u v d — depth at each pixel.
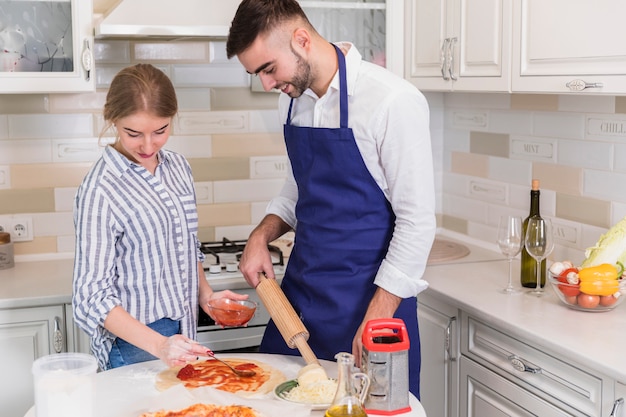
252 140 3.38
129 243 2.06
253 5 1.92
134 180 2.07
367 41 3.17
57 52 2.78
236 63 3.31
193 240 2.22
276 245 3.23
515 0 2.46
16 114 3.08
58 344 2.72
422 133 2.01
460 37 2.76
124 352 2.09
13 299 2.63
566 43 2.25
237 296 2.20
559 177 2.84
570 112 2.76
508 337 2.34
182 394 1.77
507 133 3.11
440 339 2.70
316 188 2.16
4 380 2.70
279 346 2.30
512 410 2.35
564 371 2.11
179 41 3.22
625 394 1.91
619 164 2.56
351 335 2.15
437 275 2.81
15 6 2.72
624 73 2.06
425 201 2.00
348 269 2.15
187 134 3.29
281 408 1.71
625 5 2.04
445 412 2.71
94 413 1.69
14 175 3.11
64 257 3.21
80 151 3.17
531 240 2.51
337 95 2.09
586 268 2.32
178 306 2.15
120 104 1.96
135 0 2.76
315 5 3.10
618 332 2.15
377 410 1.74
